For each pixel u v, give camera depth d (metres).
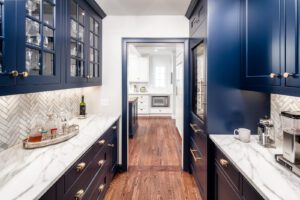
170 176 3.16
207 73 2.13
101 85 3.25
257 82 1.70
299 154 1.31
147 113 8.23
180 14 3.14
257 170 1.31
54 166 1.31
